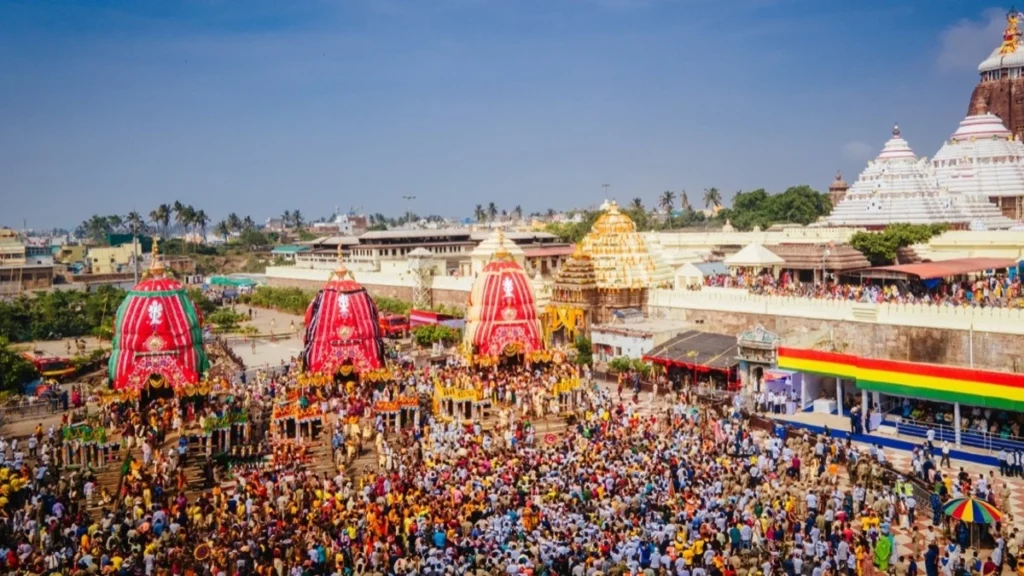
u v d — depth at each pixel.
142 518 34.75
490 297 60.88
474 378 53.84
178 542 32.94
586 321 76.56
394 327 92.06
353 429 48.16
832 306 60.56
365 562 30.33
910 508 35.88
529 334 61.00
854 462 40.59
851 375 50.62
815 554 30.47
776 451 42.34
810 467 40.09
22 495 37.81
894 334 56.97
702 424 47.97
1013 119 107.19
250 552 30.97
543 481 36.69
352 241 144.50
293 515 35.03
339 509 35.16
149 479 39.28
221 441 47.25
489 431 49.72
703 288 73.06
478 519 33.84
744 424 47.81
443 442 44.62
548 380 55.47
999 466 42.88
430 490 36.84
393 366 61.34
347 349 56.69
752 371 57.81
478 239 144.12
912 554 32.38
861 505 36.41
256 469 42.56
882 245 78.38
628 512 33.53
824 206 166.38
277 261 189.50
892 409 51.94
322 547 30.92
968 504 32.47
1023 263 70.62
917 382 47.56
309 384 55.16
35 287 141.62
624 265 76.75
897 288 68.38
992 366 52.34
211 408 49.12
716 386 59.31
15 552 30.62
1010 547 31.62
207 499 36.94
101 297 107.81
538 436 50.12
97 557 30.88
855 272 73.69
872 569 30.00
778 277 80.12
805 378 54.38
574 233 165.50
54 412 59.97
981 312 52.78
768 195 181.50
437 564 28.94
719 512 32.94
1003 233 76.00
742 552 31.09
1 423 56.34
